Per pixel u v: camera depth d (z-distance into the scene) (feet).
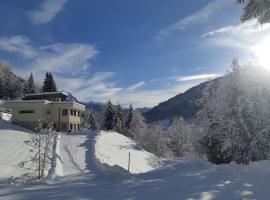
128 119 305.94
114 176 46.73
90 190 35.88
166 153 241.55
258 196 29.73
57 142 131.34
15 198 32.07
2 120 192.34
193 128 119.55
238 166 50.31
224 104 77.51
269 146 69.10
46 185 43.45
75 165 91.09
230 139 72.90
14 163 90.53
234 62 80.38
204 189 34.24
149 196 31.48
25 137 145.48
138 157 128.26
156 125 249.96
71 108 202.18
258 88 71.82
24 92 415.85
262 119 70.13
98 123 334.65
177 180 42.27
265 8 49.88
